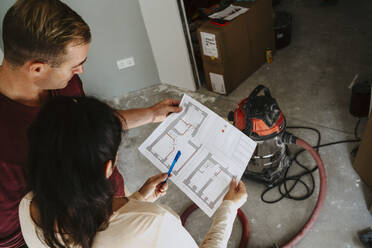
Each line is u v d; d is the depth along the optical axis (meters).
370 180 1.94
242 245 1.84
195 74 3.01
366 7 3.59
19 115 1.00
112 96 3.22
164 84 3.24
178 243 0.74
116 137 0.66
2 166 0.95
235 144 1.24
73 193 0.61
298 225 1.90
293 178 2.13
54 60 0.91
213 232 0.95
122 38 2.90
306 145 1.92
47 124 0.61
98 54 2.92
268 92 1.78
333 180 2.07
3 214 0.99
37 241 0.78
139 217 0.69
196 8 3.29
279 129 1.79
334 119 2.45
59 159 0.59
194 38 3.14
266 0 2.85
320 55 3.11
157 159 1.27
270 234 1.90
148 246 0.70
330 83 2.77
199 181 1.20
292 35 3.47
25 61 0.91
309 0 3.96
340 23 3.46
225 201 1.06
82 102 0.64
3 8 2.41
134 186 2.34
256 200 2.08
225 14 2.70
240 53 2.81
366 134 1.83
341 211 1.91
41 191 0.63
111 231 0.69
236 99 2.86
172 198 2.21
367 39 3.16
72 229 0.66
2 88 0.98
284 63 3.13
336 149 2.24
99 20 2.75
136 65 3.09
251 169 2.07
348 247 1.75
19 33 0.85
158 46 2.94
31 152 0.62
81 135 0.59
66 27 0.87
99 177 0.63
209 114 1.30
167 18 2.68
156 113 1.36
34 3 0.85
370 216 1.86
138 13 2.79
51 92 1.12
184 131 1.30
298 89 2.79
